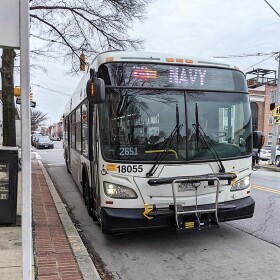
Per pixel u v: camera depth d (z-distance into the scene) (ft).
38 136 154.61
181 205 17.11
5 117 47.34
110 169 17.10
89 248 18.30
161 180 16.99
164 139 17.62
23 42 10.61
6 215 20.03
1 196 20.01
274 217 24.91
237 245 18.84
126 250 18.10
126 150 17.22
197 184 17.57
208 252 17.80
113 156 17.16
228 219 18.42
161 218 17.08
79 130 28.81
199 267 15.93
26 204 10.87
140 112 17.56
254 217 24.89
